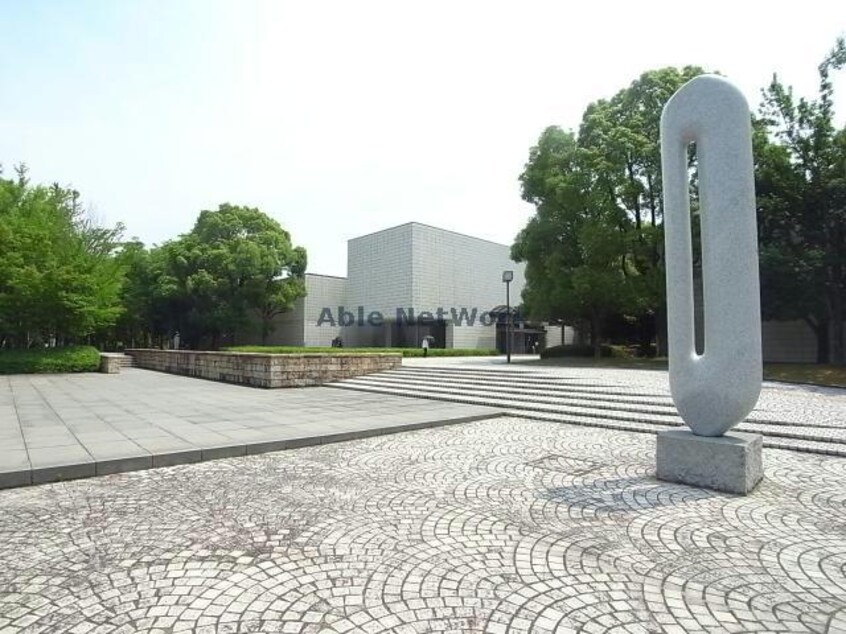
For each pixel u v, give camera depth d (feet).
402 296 116.26
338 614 9.57
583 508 15.58
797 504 15.87
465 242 125.80
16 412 34.32
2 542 12.95
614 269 71.05
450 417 32.07
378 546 12.76
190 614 9.55
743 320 17.57
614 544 12.84
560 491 17.37
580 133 76.28
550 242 78.02
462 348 119.75
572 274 73.20
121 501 16.37
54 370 75.51
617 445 25.02
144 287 121.60
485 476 19.35
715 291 17.94
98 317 79.87
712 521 14.40
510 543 12.92
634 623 9.25
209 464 21.44
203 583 10.77
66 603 9.94
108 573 11.21
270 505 15.97
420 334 125.90
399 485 18.19
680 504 15.88
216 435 25.63
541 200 80.02
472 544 12.86
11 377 68.28
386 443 25.76
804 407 32.63
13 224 74.59
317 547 12.69
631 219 74.49
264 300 115.55
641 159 69.10
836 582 10.84
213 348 125.08
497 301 133.80
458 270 123.95
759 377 17.56
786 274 57.93
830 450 22.33
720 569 11.44
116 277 83.71
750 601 10.05
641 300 68.54
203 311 115.75
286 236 124.26
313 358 56.34
